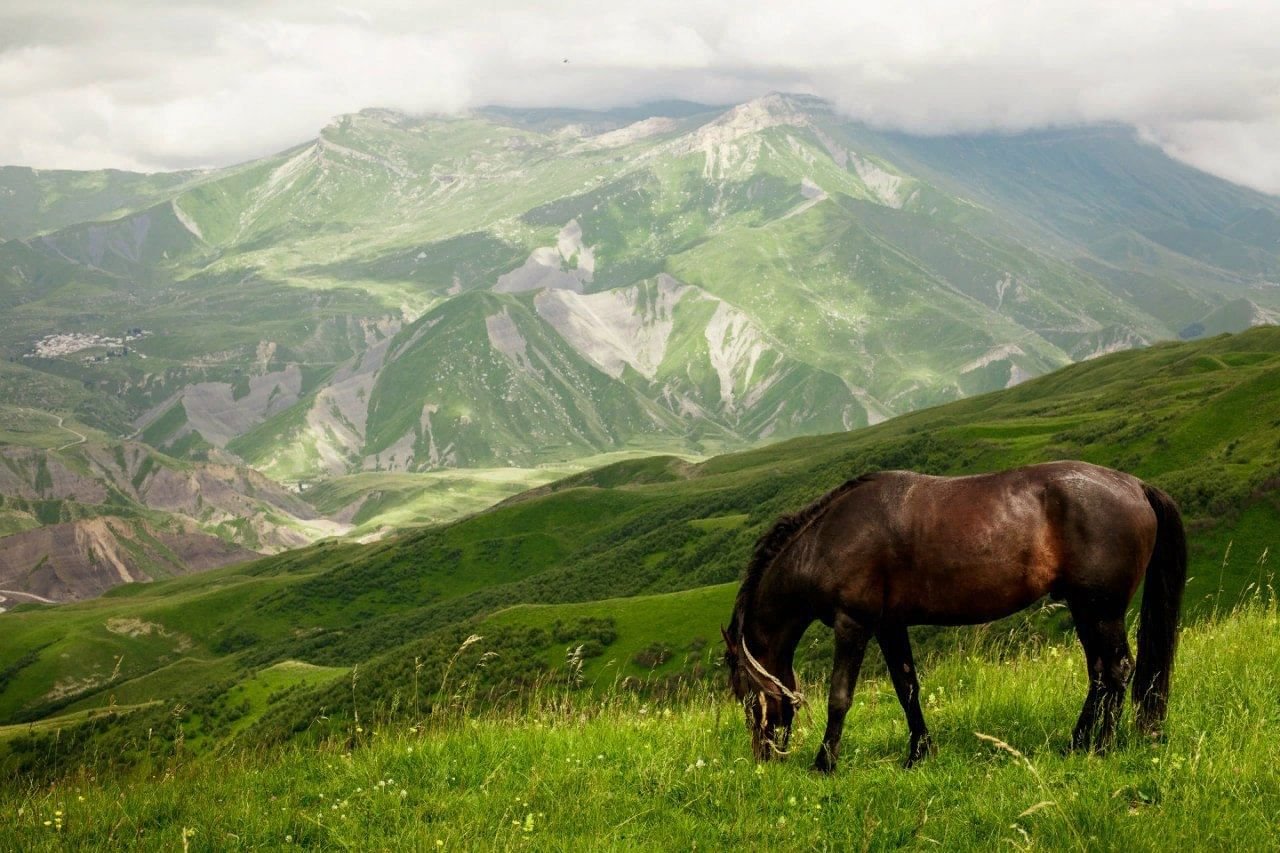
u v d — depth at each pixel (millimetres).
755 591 10586
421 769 10594
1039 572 9180
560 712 12750
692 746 10570
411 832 8656
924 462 124500
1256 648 11531
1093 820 7367
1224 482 62625
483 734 11492
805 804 8617
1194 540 57219
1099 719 9133
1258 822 7160
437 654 64688
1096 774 8312
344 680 72312
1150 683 9328
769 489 164000
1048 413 147750
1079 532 9078
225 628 189875
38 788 12344
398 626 147125
